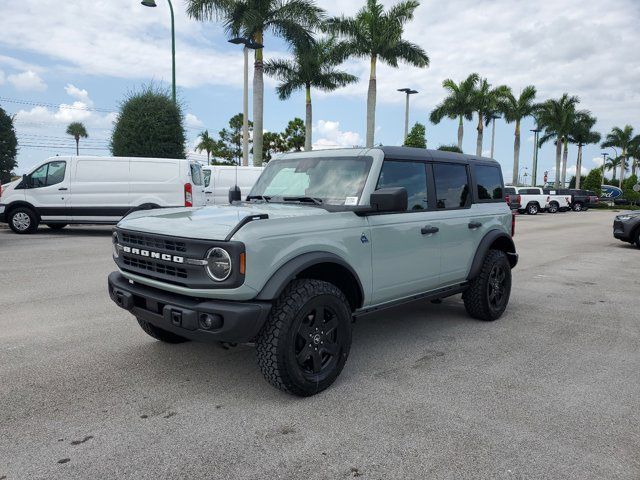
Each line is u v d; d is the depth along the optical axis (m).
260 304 3.36
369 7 26.48
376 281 4.30
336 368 3.85
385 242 4.34
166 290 3.71
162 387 3.86
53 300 6.54
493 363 4.48
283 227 3.55
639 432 3.24
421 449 3.01
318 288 3.65
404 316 6.10
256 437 3.13
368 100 27.31
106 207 13.78
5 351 4.62
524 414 3.47
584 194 41.12
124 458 2.89
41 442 3.05
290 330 3.48
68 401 3.61
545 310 6.53
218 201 17.78
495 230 5.80
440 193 5.12
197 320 3.35
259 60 21.72
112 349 4.70
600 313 6.39
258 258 3.34
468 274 5.50
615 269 10.02
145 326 4.60
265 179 5.04
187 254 3.38
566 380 4.11
